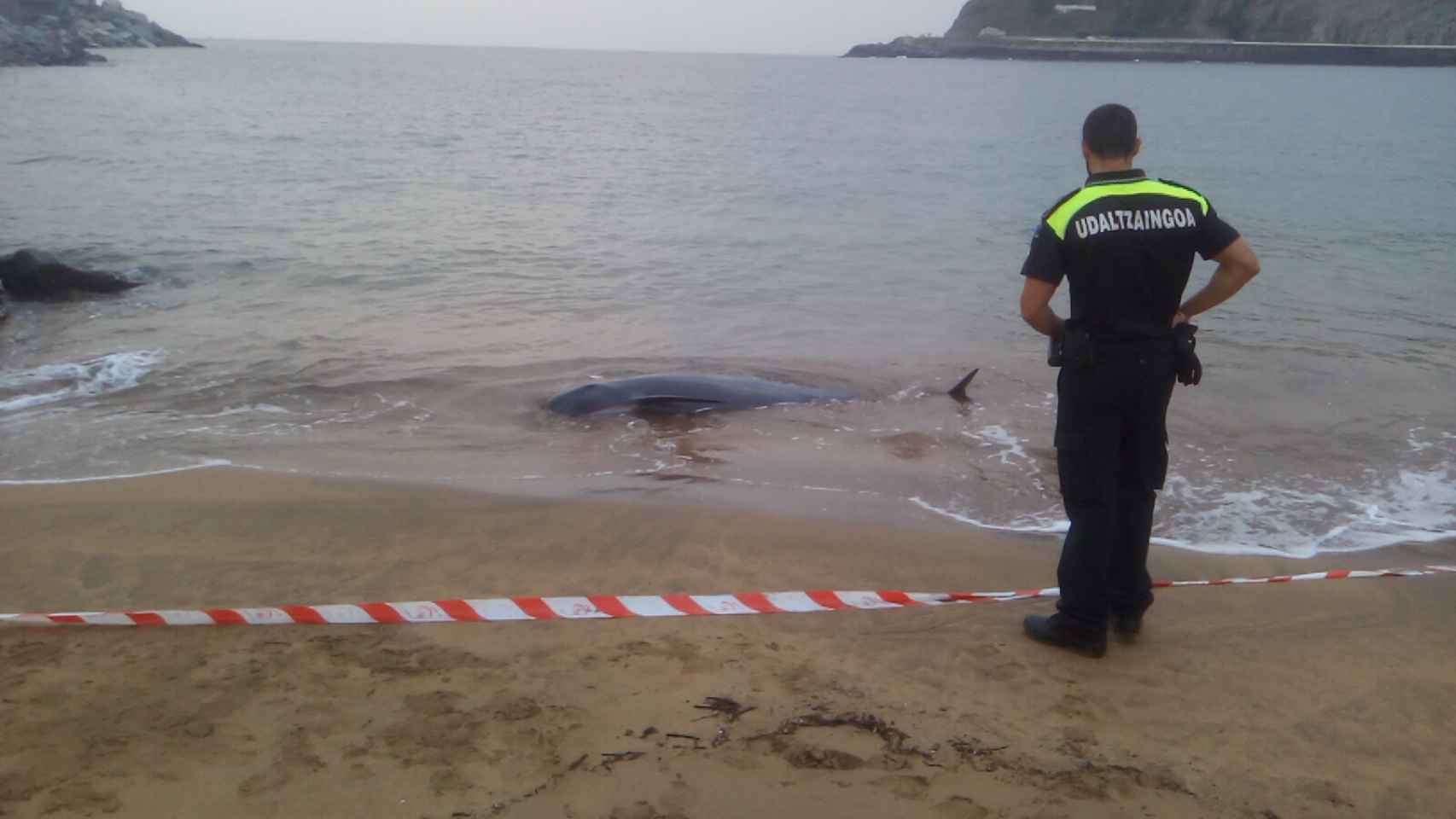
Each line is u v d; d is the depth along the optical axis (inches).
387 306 431.8
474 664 154.1
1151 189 145.6
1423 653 163.8
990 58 6072.8
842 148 1150.3
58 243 545.0
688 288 470.6
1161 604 180.2
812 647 162.1
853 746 133.7
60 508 217.8
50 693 144.0
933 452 269.6
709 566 193.6
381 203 699.4
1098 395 149.8
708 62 7258.9
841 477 249.9
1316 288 472.4
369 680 148.8
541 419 297.0
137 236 568.7
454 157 995.3
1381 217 671.8
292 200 708.0
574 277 489.4
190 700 142.4
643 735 135.2
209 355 356.8
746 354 366.3
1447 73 3828.7
